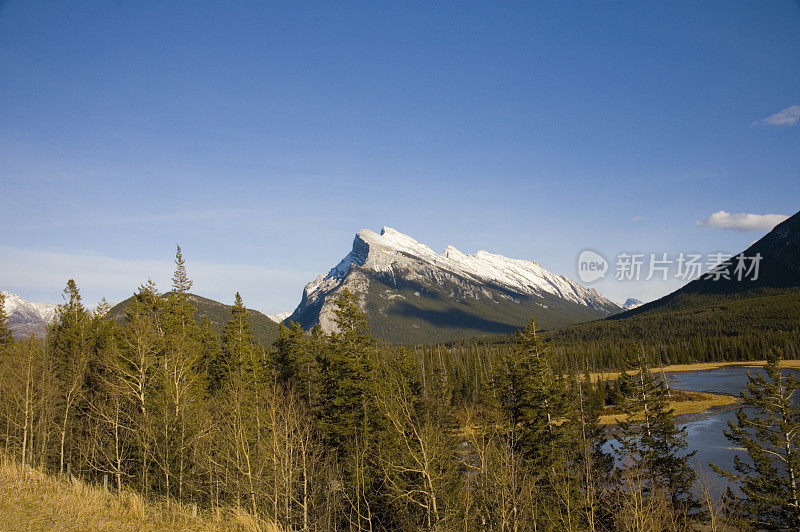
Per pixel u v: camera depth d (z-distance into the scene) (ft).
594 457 139.74
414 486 100.68
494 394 136.87
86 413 140.97
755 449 126.52
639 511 85.35
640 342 641.81
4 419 136.56
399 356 172.14
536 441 126.52
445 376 237.86
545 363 140.87
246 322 193.26
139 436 110.63
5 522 64.03
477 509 89.45
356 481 114.73
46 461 135.44
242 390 123.54
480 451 89.71
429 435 99.50
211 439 109.70
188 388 133.08
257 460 99.45
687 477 137.18
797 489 116.98
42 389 132.16
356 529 115.75
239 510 85.81
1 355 176.14
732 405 297.33
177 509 88.12
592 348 578.66
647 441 150.61
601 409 277.23
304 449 102.68
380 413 128.77
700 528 112.98
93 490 89.04
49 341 182.50
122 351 137.18
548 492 115.65
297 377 187.21
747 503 123.24
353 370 148.25
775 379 126.11
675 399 320.70
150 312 173.88
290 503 100.22
